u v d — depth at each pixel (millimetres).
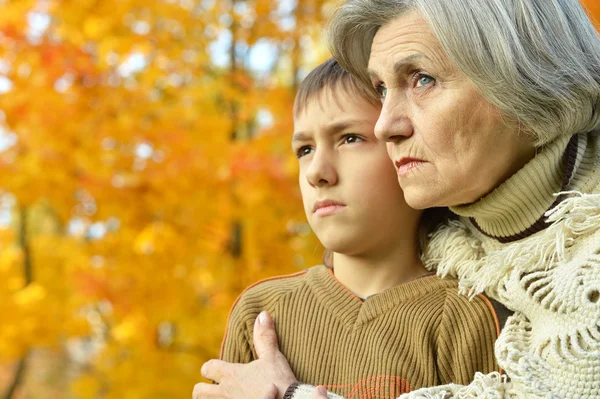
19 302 4203
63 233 4941
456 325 1238
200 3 4086
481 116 1110
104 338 4398
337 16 1254
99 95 3889
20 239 4590
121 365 3848
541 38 1113
